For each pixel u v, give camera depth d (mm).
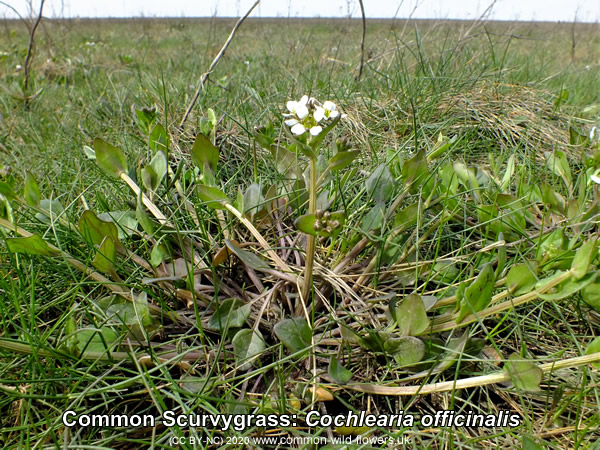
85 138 286
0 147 282
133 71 473
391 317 134
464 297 118
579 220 167
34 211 172
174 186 202
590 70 521
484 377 118
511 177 201
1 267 154
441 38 467
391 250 156
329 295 158
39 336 123
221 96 331
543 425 119
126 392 127
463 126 275
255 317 145
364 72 389
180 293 145
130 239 163
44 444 113
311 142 118
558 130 285
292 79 364
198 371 131
